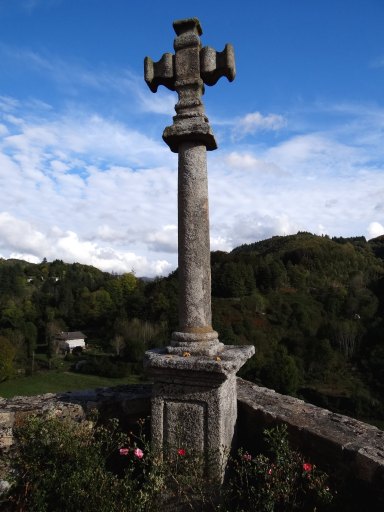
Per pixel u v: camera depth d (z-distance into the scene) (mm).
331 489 2967
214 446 3311
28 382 30266
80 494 2768
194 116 3811
